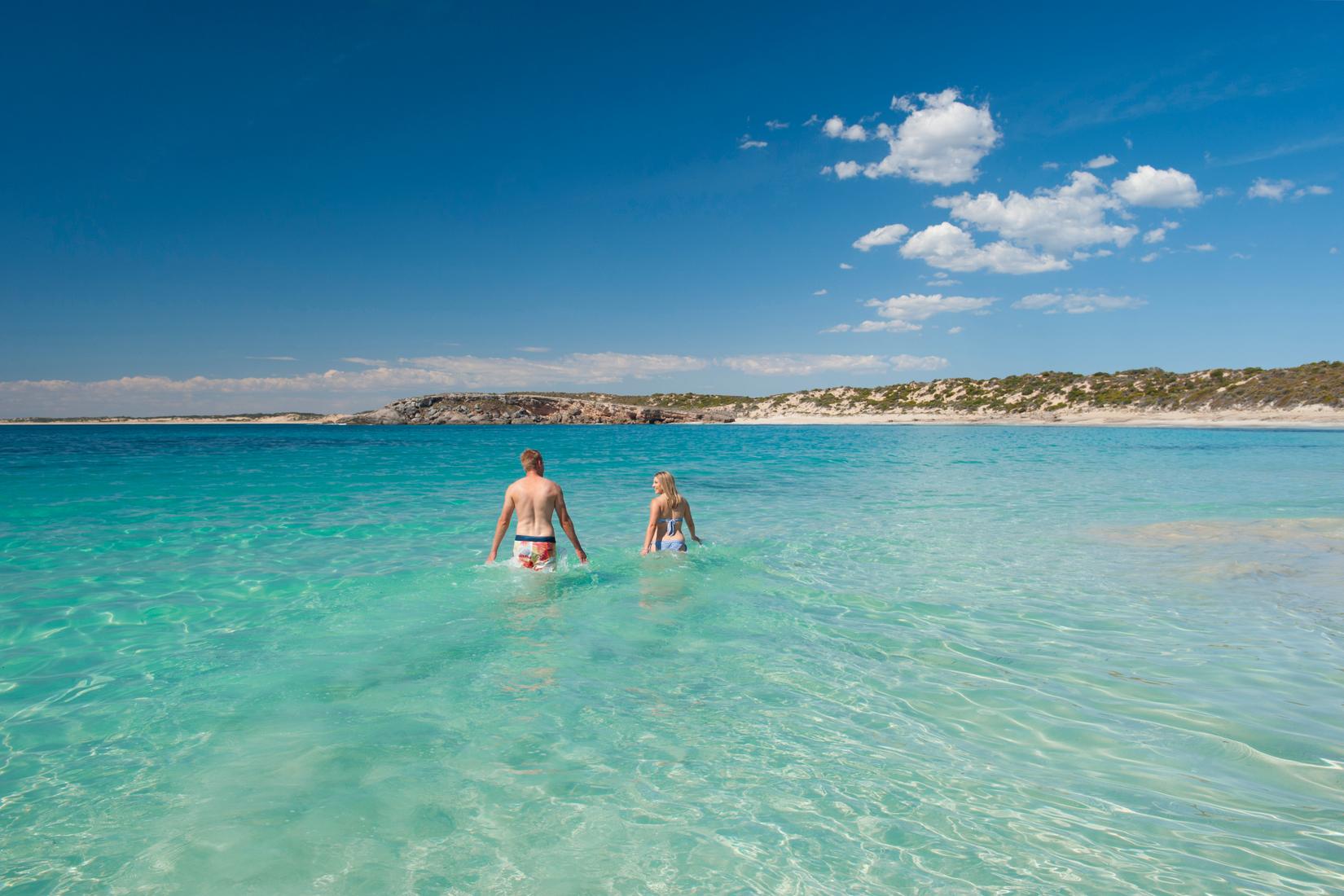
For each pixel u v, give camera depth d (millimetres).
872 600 6613
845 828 2902
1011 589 7059
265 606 6363
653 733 3799
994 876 2580
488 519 11812
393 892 2486
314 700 4246
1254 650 5172
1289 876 2566
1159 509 12703
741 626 5816
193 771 3361
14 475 20547
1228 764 3453
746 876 2592
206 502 14141
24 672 4707
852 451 33969
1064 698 4289
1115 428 60531
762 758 3525
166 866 2623
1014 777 3330
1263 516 11641
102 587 7051
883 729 3855
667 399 148125
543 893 2486
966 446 38469
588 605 6426
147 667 4805
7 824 2902
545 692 4367
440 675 4660
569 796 3154
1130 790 3205
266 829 2875
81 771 3367
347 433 84188
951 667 4840
